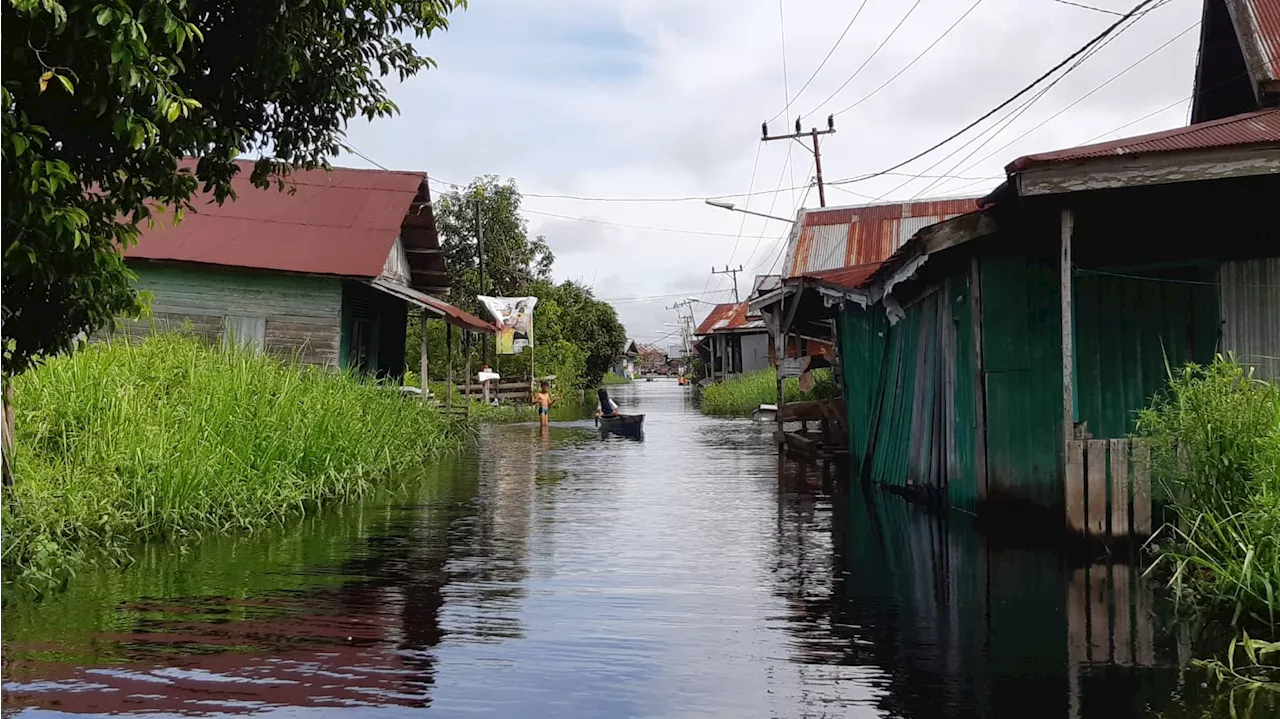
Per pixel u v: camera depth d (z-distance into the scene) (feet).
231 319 57.26
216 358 39.52
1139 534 25.52
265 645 17.85
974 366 31.14
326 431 36.91
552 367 132.98
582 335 169.07
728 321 164.04
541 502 37.37
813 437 58.54
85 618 19.56
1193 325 29.50
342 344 58.13
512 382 118.93
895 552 27.07
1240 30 32.07
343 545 27.78
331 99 21.04
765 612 20.52
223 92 20.07
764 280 135.03
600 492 40.57
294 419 35.19
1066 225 25.72
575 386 154.30
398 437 46.70
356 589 22.39
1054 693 15.30
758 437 74.43
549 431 81.51
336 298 57.47
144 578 23.21
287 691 15.40
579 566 25.21
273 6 18.70
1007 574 23.85
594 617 20.07
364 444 40.86
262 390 36.19
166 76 16.48
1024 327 30.73
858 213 88.48
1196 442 21.54
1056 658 17.10
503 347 106.83
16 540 23.00
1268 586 17.66
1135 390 29.86
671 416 108.06
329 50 20.68
